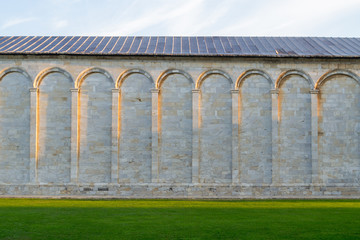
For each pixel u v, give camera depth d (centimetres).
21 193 3447
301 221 2147
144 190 3459
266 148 3494
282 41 4012
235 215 2342
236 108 3500
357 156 3497
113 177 3462
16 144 3484
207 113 3516
